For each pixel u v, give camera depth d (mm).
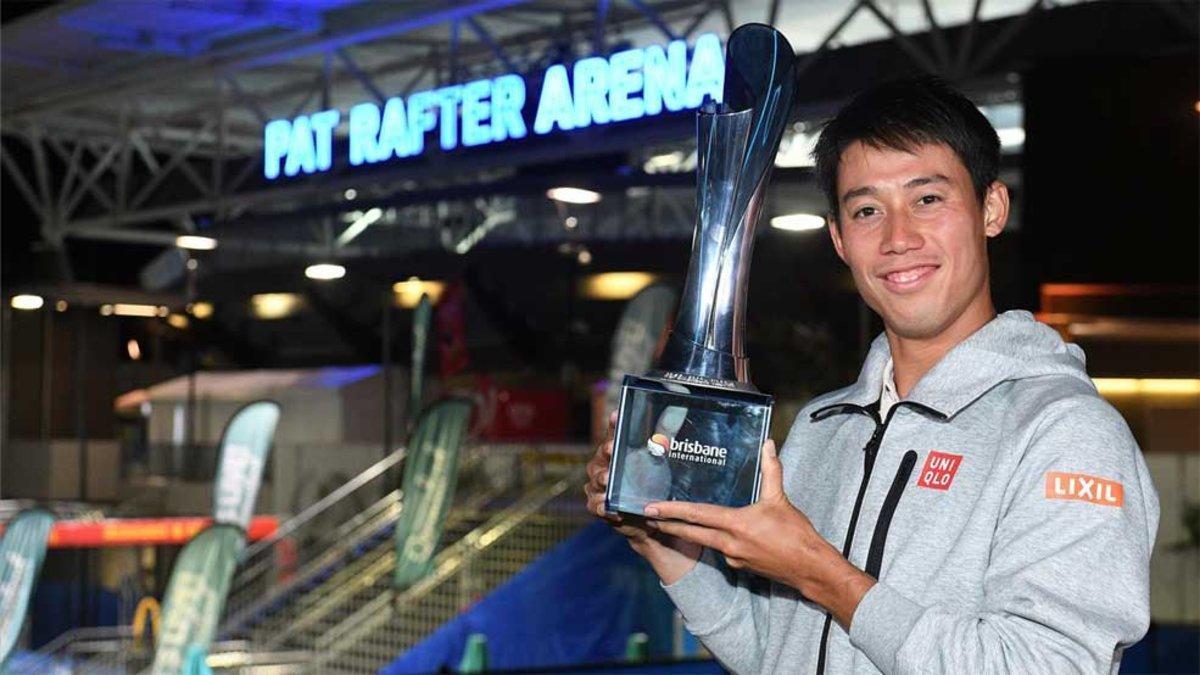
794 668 1761
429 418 12773
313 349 22844
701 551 1909
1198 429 14438
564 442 17453
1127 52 9961
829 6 13031
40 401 25562
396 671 13398
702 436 1541
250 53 14023
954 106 1674
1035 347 1706
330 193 14812
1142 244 9914
